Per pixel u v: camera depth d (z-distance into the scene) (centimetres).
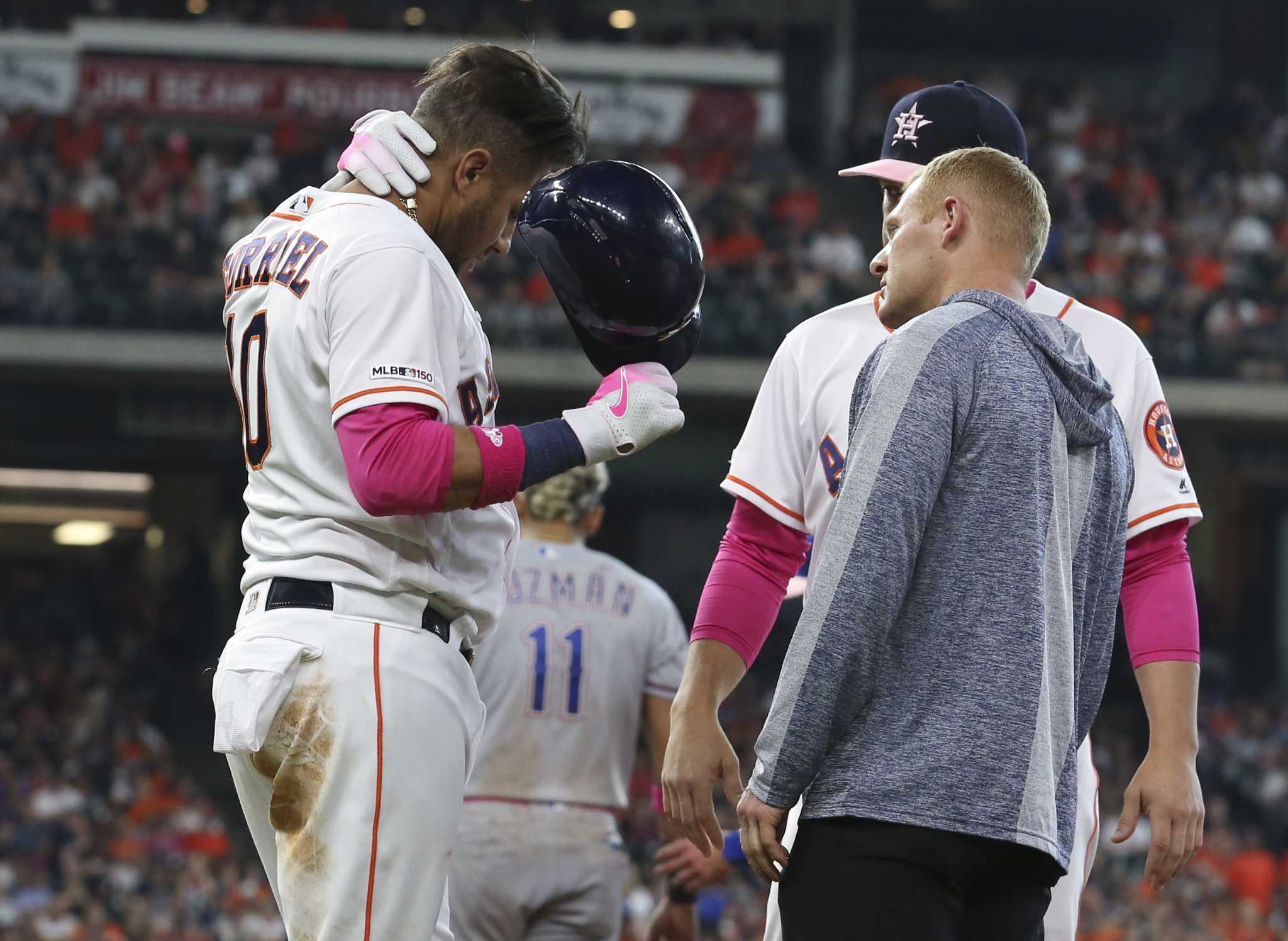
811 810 756
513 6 8812
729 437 7219
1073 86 9312
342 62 7562
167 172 7175
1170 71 9762
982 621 745
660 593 1322
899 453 748
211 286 6619
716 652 926
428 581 771
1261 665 7256
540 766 1251
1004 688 737
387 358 736
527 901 1238
